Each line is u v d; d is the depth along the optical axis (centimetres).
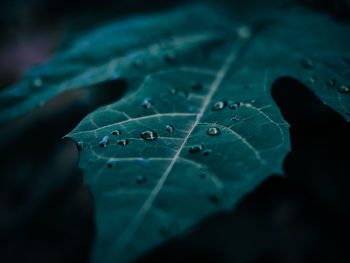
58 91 18
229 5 25
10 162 30
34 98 18
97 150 13
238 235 24
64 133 29
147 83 17
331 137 21
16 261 27
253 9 24
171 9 27
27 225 28
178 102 16
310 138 21
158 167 13
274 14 23
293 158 23
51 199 29
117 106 15
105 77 18
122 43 20
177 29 21
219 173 13
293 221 23
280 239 23
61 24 40
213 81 17
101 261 11
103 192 12
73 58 19
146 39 20
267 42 20
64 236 27
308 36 20
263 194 24
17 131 30
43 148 30
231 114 15
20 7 39
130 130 14
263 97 16
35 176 29
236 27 21
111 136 14
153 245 11
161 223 12
